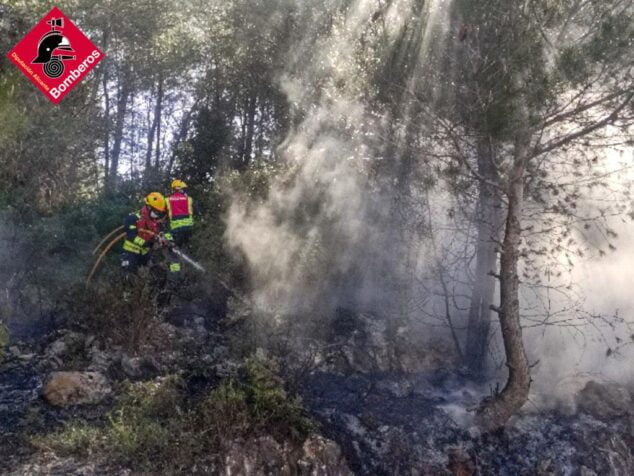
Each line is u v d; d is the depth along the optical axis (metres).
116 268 7.24
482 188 6.36
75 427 5.09
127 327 6.28
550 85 4.92
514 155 5.64
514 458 6.00
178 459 4.95
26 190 8.03
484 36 5.47
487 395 6.75
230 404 5.34
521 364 5.93
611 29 4.78
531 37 5.14
